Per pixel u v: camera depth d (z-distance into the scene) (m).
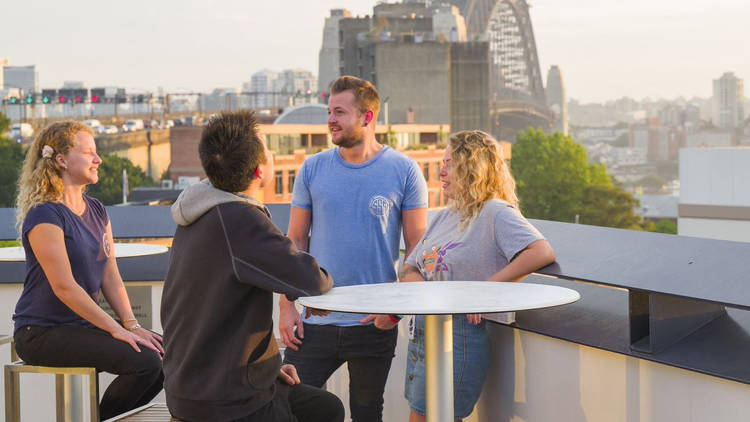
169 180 110.12
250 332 2.20
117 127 144.12
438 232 2.94
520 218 2.74
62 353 2.81
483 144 2.85
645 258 2.55
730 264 2.36
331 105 3.09
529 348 2.84
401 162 3.13
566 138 98.00
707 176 69.81
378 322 2.96
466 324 2.81
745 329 2.36
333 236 3.09
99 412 2.82
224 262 2.17
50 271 2.82
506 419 2.98
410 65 125.38
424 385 2.81
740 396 2.18
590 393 2.61
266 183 2.31
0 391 3.86
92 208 3.08
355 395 3.15
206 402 2.18
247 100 150.12
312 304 2.11
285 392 2.41
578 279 2.45
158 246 3.89
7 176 75.31
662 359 2.31
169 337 2.25
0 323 4.25
